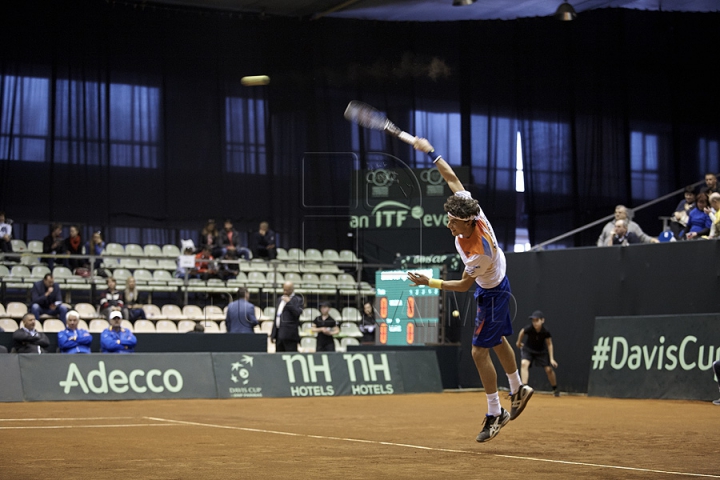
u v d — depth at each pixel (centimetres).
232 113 2061
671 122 2188
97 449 531
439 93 2161
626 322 1312
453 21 2175
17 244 1758
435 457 488
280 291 1711
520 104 2172
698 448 548
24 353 1134
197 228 2006
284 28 2119
